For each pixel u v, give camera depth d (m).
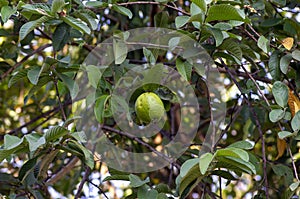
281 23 1.69
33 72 1.32
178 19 1.34
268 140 2.29
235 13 1.27
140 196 1.29
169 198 1.35
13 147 1.14
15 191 1.66
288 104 1.47
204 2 1.26
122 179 1.34
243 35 1.73
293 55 1.45
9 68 1.92
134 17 2.14
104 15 2.22
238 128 2.38
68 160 2.23
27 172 1.29
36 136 1.21
